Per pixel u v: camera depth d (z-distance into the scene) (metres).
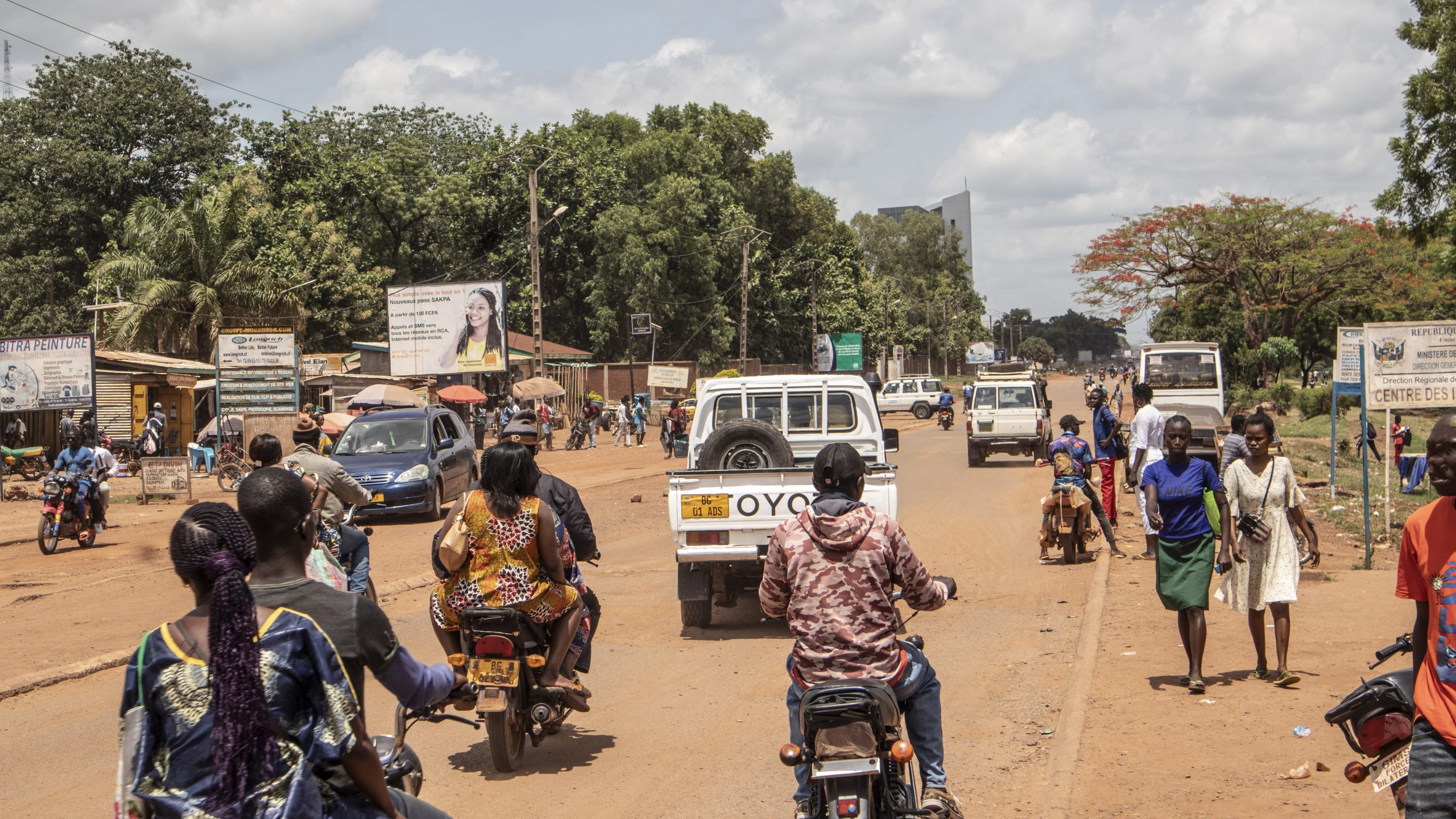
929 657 8.71
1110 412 15.13
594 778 6.04
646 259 59.06
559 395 38.09
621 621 10.55
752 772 6.06
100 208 57.66
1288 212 45.78
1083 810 5.14
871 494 9.49
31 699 7.90
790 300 72.12
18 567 14.85
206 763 2.66
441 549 5.99
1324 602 10.04
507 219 60.66
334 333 50.94
